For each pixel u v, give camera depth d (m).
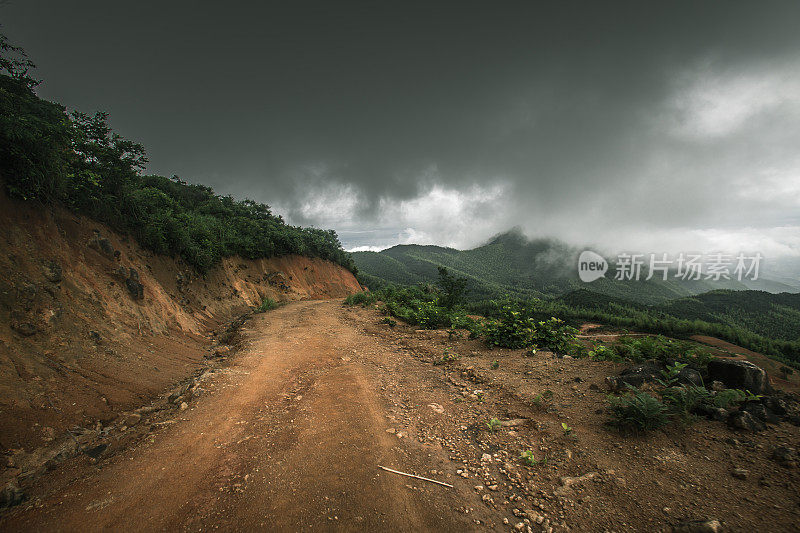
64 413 4.19
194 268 15.75
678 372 4.50
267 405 5.05
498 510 2.77
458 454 3.65
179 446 3.82
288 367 7.14
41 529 2.54
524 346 8.17
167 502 2.86
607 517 2.59
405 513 2.72
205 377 5.98
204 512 2.73
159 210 13.90
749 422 3.55
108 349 6.03
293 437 4.00
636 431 3.73
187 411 4.76
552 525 2.57
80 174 8.96
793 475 2.77
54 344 5.12
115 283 8.20
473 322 11.30
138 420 4.67
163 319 9.46
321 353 8.41
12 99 7.00
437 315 12.55
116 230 10.66
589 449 3.54
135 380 5.75
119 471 3.34
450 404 5.11
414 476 3.22
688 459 3.18
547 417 4.40
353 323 13.48
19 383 4.13
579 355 7.12
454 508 2.79
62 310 5.75
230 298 19.17
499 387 5.66
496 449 3.75
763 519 2.37
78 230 8.29
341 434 4.07
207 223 24.75
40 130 6.91
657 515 2.54
